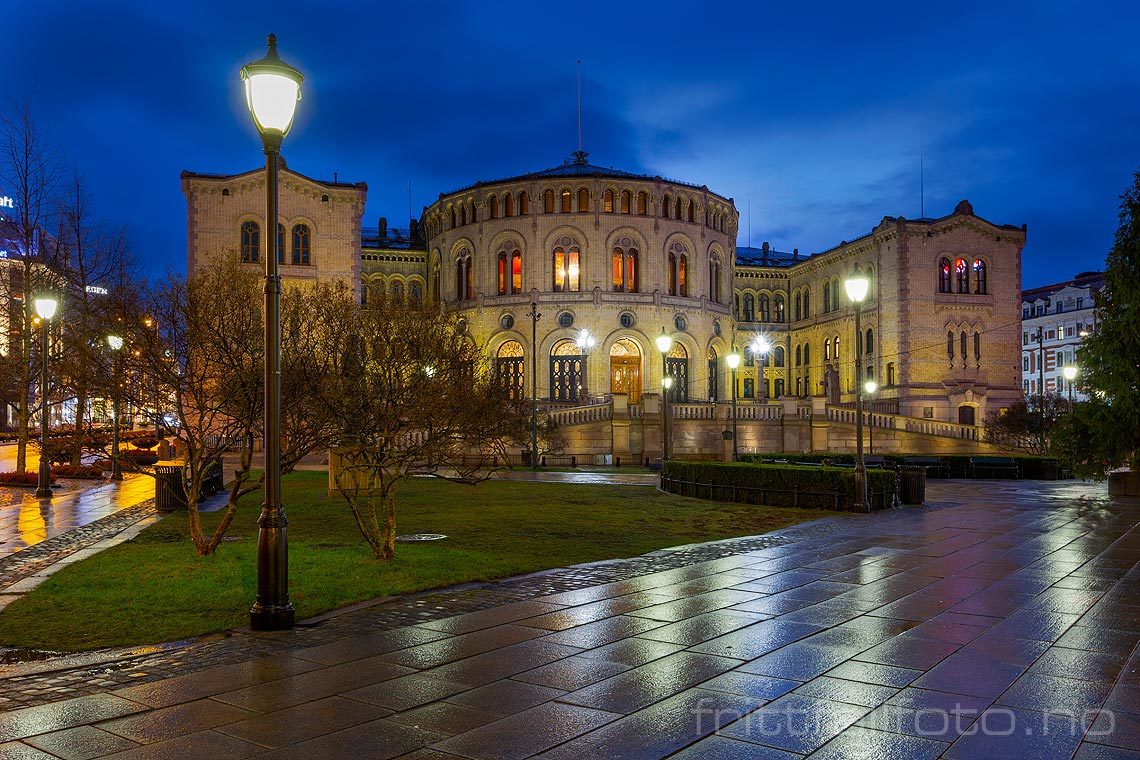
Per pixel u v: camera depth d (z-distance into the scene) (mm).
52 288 35562
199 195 63625
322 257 65125
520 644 9195
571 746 6324
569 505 25047
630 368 69188
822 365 81000
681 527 19797
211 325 16969
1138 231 28500
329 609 10859
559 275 68750
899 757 6133
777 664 8422
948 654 8766
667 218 70375
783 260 94625
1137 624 10039
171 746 6305
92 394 24812
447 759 6086
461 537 17953
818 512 23203
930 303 69312
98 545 16562
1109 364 29109
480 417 17969
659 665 8398
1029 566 14234
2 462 46844
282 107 10242
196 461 15117
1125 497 28453
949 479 39750
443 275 73062
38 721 6828
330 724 6770
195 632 9672
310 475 37062
